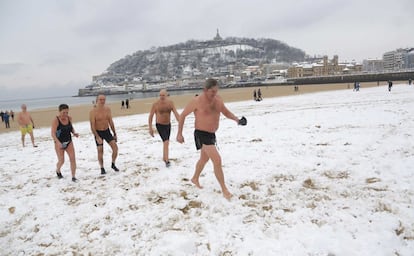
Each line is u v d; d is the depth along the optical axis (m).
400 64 170.75
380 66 183.12
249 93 59.81
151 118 6.45
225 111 4.44
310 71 154.75
